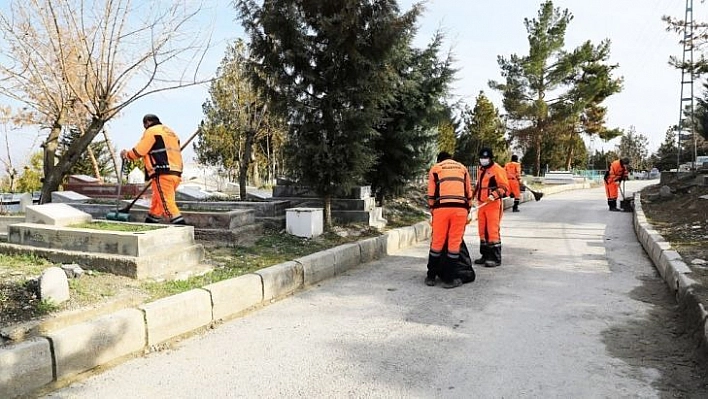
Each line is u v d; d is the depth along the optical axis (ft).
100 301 14.60
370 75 27.71
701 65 54.60
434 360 13.26
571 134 142.31
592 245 30.22
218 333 15.43
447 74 37.55
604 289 20.08
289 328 15.89
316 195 32.63
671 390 11.45
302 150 28.07
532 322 16.20
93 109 30.01
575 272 23.18
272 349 14.14
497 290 20.29
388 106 35.37
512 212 51.11
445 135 90.43
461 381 11.99
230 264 20.72
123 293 15.56
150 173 22.39
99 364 12.76
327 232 28.63
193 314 15.48
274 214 29.58
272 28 26.99
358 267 25.07
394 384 11.88
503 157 124.06
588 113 138.41
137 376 12.37
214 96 55.11
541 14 115.44
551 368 12.67
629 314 16.87
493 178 24.70
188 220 25.62
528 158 155.12
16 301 13.58
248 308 17.80
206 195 40.04
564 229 37.50
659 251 23.04
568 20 115.44
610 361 13.07
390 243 29.22
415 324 16.20
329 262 22.77
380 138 36.17
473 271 21.86
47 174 30.07
